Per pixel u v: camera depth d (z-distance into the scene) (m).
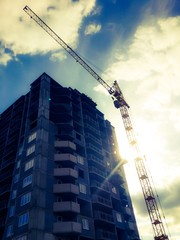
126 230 50.69
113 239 43.44
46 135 44.91
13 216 37.59
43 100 51.25
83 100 69.19
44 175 38.62
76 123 55.56
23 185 39.09
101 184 49.50
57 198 38.50
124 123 87.94
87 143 55.22
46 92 54.16
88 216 41.28
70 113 55.19
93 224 40.81
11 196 41.53
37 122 47.19
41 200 35.09
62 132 50.72
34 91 58.19
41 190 36.22
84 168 48.62
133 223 54.78
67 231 33.97
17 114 58.09
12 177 44.84
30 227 31.75
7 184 45.47
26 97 60.72
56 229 33.88
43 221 33.22
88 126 59.62
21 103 61.03
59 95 56.97
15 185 42.44
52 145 44.84
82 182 45.19
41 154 40.78
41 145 42.09
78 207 38.22
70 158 43.50
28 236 31.08
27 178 39.25
